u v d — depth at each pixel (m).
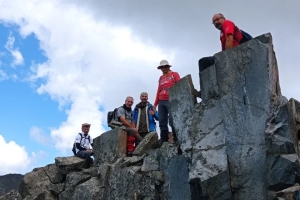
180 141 10.38
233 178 8.90
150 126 13.46
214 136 9.45
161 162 10.99
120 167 11.97
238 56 9.60
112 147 12.92
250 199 8.69
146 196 10.73
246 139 9.05
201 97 10.15
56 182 13.77
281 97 9.18
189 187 9.86
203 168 9.09
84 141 14.16
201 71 10.37
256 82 9.30
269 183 8.41
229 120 9.34
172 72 12.05
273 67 9.61
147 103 13.66
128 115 13.50
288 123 8.62
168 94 11.04
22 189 14.01
